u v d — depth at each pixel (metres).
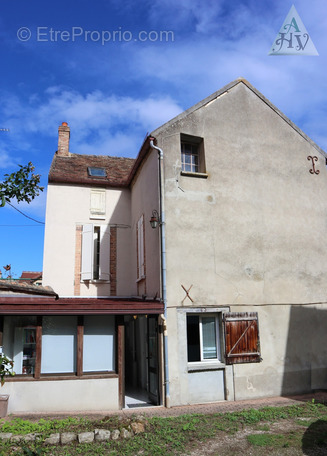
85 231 12.96
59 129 15.58
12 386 7.88
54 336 8.47
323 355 10.05
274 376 9.34
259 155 10.72
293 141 11.36
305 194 11.09
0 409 7.47
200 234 9.46
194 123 10.15
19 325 8.34
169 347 8.53
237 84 11.04
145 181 11.10
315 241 10.85
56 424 6.66
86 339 8.60
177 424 6.81
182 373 8.53
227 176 10.14
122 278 13.12
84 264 12.70
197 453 5.52
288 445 5.70
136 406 8.52
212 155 10.11
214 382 8.83
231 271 9.55
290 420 7.03
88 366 8.49
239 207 10.07
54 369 8.32
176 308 8.80
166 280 8.87
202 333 9.21
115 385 8.30
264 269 9.93
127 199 13.89
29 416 7.45
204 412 7.70
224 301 9.29
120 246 13.38
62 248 12.77
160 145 9.69
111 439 6.02
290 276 10.21
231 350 9.02
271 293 9.85
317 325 10.20
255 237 10.05
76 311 8.04
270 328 9.61
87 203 13.39
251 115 10.94
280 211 10.56
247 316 9.41
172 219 9.29
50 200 13.05
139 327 11.22
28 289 7.55
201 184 9.80
